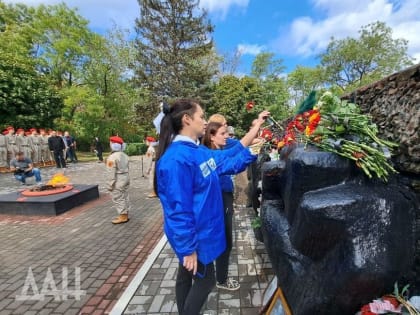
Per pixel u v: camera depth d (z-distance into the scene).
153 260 3.88
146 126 27.17
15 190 9.70
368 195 1.39
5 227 5.62
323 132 1.73
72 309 2.90
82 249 4.43
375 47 31.20
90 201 7.75
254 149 2.27
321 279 1.44
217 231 1.92
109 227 5.49
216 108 21.70
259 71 30.92
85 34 28.27
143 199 7.93
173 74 26.42
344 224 1.33
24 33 25.75
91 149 29.14
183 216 1.71
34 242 4.77
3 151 14.71
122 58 28.20
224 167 2.11
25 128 19.31
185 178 1.74
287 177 1.84
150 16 27.31
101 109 26.00
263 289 3.04
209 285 1.95
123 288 3.28
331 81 33.12
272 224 1.97
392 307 1.29
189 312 1.92
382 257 1.29
